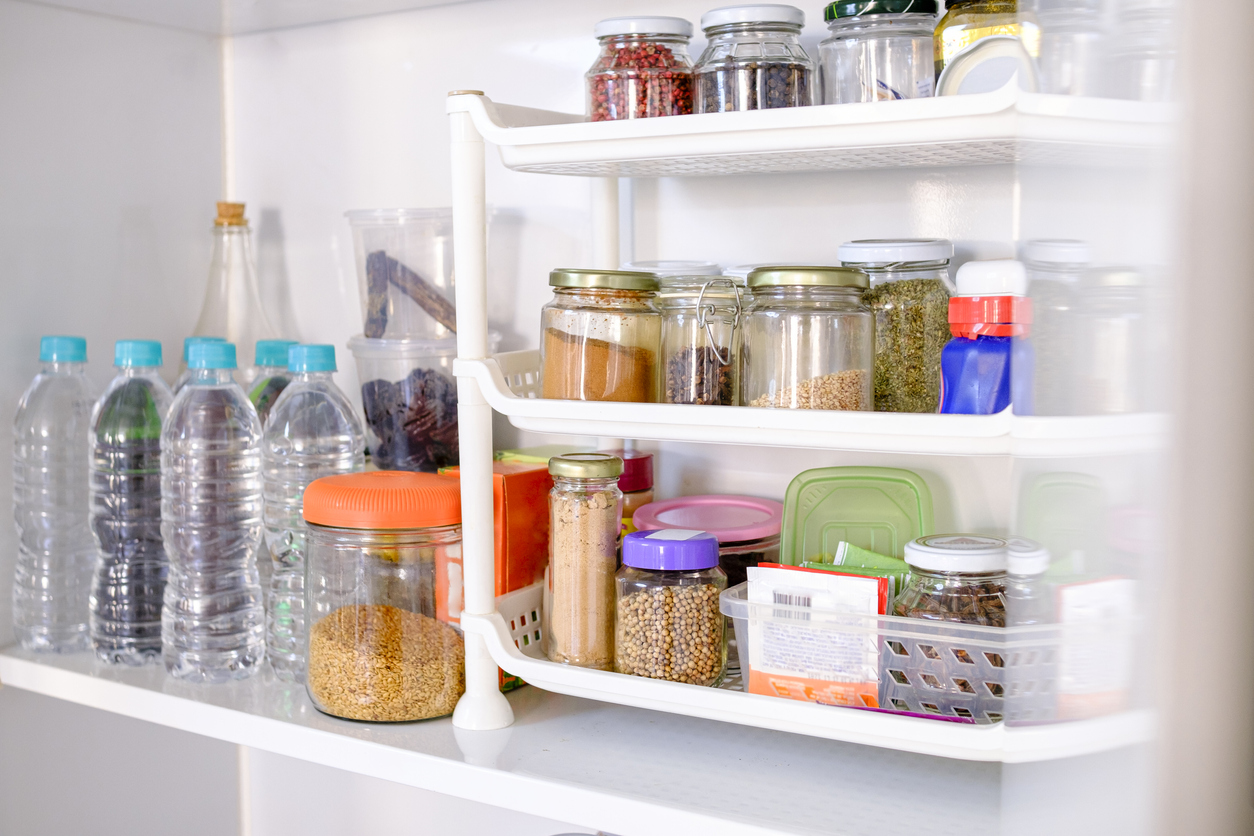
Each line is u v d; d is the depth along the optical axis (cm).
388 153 122
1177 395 39
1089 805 45
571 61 109
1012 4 73
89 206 118
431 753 82
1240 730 39
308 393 107
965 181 91
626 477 99
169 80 126
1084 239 44
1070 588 46
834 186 97
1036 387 49
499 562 92
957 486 94
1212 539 39
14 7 109
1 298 110
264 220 132
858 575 74
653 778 78
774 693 76
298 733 88
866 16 78
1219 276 38
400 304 108
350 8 118
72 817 119
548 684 81
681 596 80
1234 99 37
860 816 72
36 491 113
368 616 88
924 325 80
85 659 109
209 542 105
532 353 102
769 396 77
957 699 70
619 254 106
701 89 82
